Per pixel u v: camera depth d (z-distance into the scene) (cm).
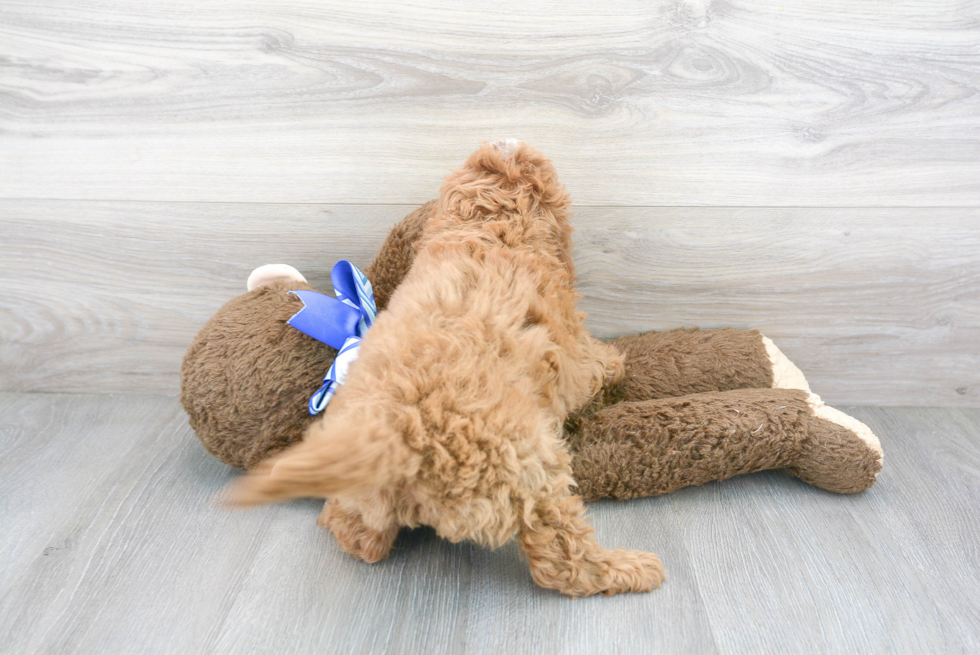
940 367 134
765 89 117
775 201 123
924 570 94
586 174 122
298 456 63
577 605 87
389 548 95
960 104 117
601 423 107
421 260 95
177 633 82
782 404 108
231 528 101
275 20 114
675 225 125
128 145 121
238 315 108
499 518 77
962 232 124
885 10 112
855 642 82
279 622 84
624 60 115
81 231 127
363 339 87
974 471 116
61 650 80
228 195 124
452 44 115
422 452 72
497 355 80
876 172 121
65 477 112
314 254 129
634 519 104
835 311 131
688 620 84
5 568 92
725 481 114
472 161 102
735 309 131
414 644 81
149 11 113
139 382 139
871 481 107
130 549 96
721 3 112
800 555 96
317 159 122
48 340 135
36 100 118
